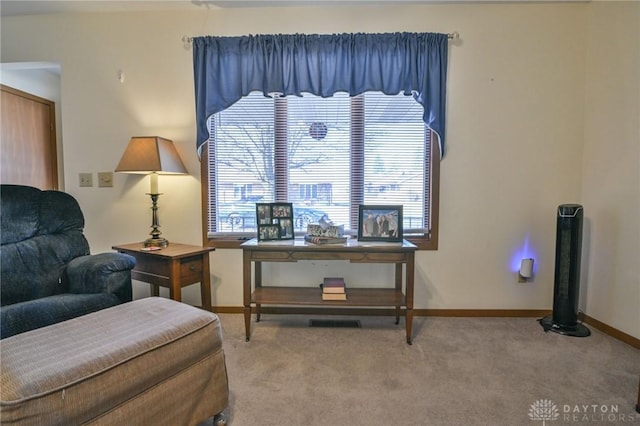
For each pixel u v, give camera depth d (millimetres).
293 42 2371
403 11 2402
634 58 2051
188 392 1217
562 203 2479
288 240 2266
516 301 2547
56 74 3283
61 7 2416
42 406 857
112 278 1771
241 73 2406
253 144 2580
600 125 2297
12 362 952
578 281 2240
